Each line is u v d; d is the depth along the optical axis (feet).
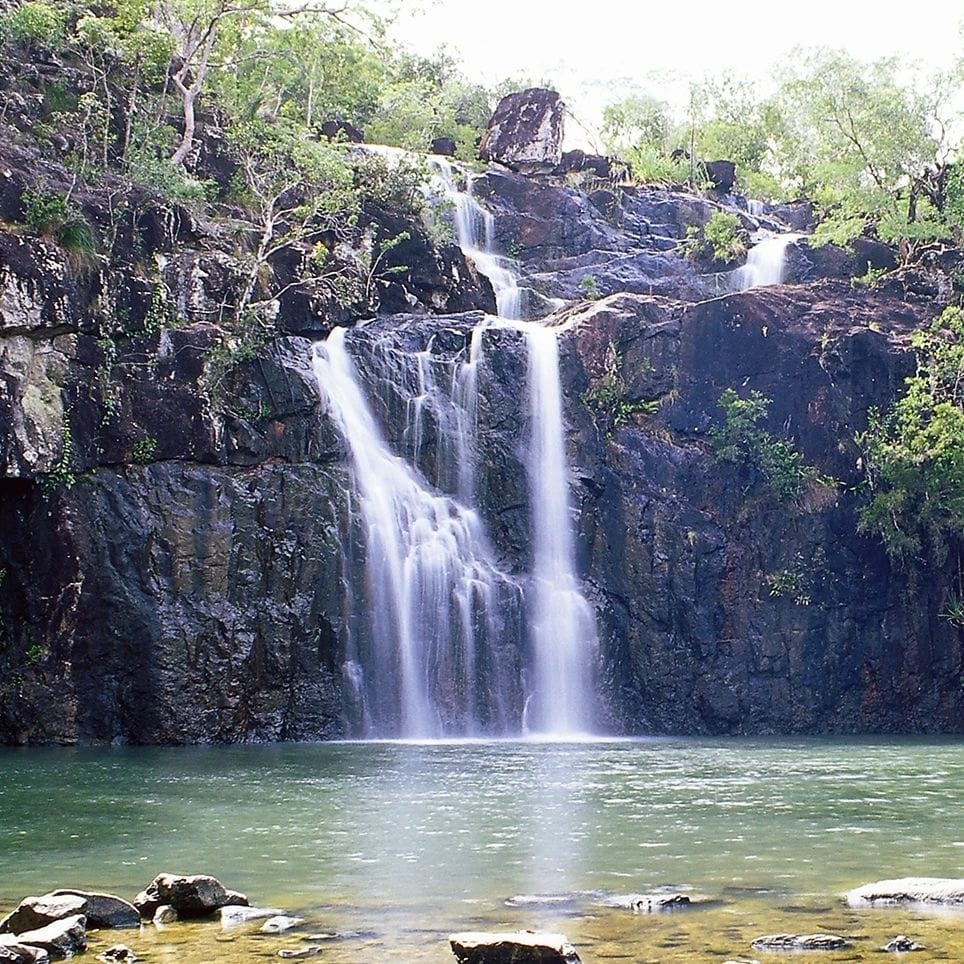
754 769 84.17
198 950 31.42
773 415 143.33
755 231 197.88
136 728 107.55
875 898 38.17
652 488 137.69
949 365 144.77
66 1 147.33
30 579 108.68
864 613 138.51
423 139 212.84
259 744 108.37
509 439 132.46
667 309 147.33
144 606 108.99
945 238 178.19
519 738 119.14
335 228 142.51
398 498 123.95
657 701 131.03
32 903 33.94
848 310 151.23
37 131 130.31
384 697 117.60
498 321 139.74
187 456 114.62
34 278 107.96
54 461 108.37
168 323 118.73
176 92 155.84
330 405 123.24
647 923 34.86
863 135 193.47
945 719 138.10
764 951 31.40
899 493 137.39
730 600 135.85
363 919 35.53
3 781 75.51
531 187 187.21
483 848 48.85
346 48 202.49
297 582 115.65
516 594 125.70
